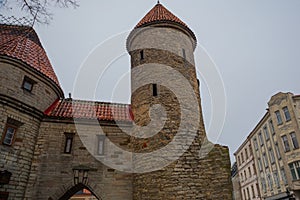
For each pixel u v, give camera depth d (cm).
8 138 1117
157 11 1709
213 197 1030
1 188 1034
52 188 1165
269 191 3141
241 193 4353
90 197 2450
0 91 1124
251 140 3756
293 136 2677
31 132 1220
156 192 1057
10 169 1080
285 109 2816
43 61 1434
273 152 3027
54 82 1392
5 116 1117
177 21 1545
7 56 1200
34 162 1191
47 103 1356
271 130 3069
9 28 1469
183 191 1042
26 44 1405
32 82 1287
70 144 1294
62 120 1321
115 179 1241
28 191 1127
